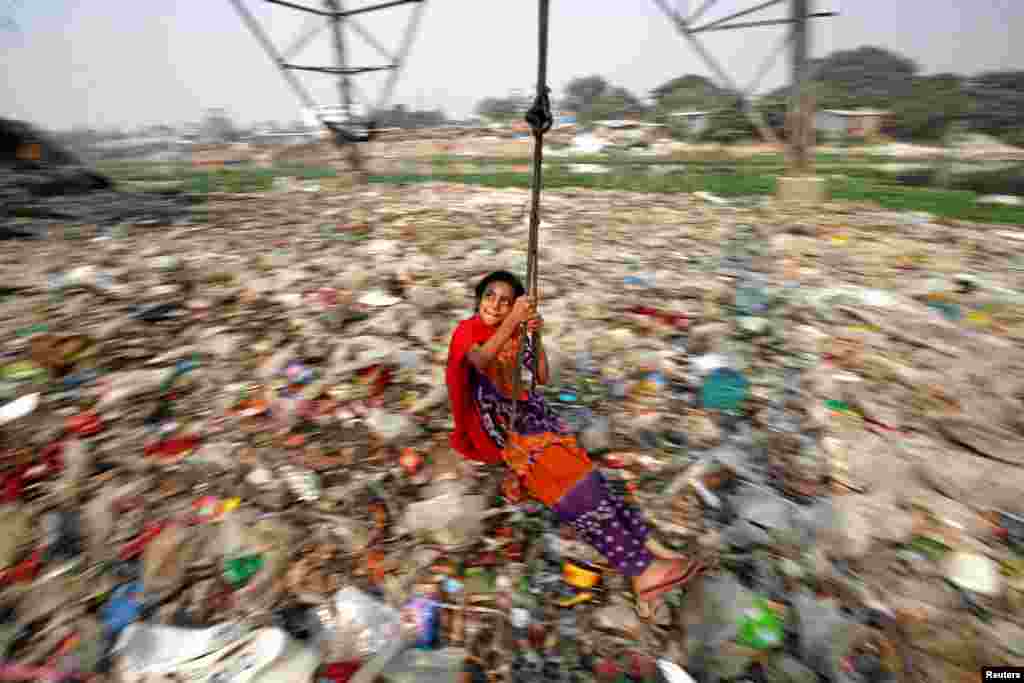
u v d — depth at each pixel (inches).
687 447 130.7
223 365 156.9
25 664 82.6
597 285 218.7
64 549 100.0
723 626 88.3
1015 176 503.5
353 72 454.6
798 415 139.6
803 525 105.0
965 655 84.4
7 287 209.6
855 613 91.1
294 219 334.3
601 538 90.1
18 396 139.3
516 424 100.0
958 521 106.7
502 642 88.4
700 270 241.4
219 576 95.9
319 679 80.7
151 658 82.6
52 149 551.5
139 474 115.6
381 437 129.7
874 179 588.7
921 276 232.4
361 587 95.7
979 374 153.3
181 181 609.0
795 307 199.3
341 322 181.8
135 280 217.0
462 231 296.7
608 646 88.0
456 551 103.3
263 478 116.0
